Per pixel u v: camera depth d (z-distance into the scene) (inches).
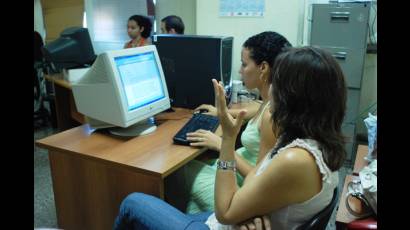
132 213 54.6
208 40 87.8
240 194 45.4
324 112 42.4
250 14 137.3
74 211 73.2
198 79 91.2
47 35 215.5
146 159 62.8
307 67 41.5
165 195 72.9
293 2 130.6
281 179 41.3
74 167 69.7
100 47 203.2
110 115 70.9
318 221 42.7
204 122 76.1
